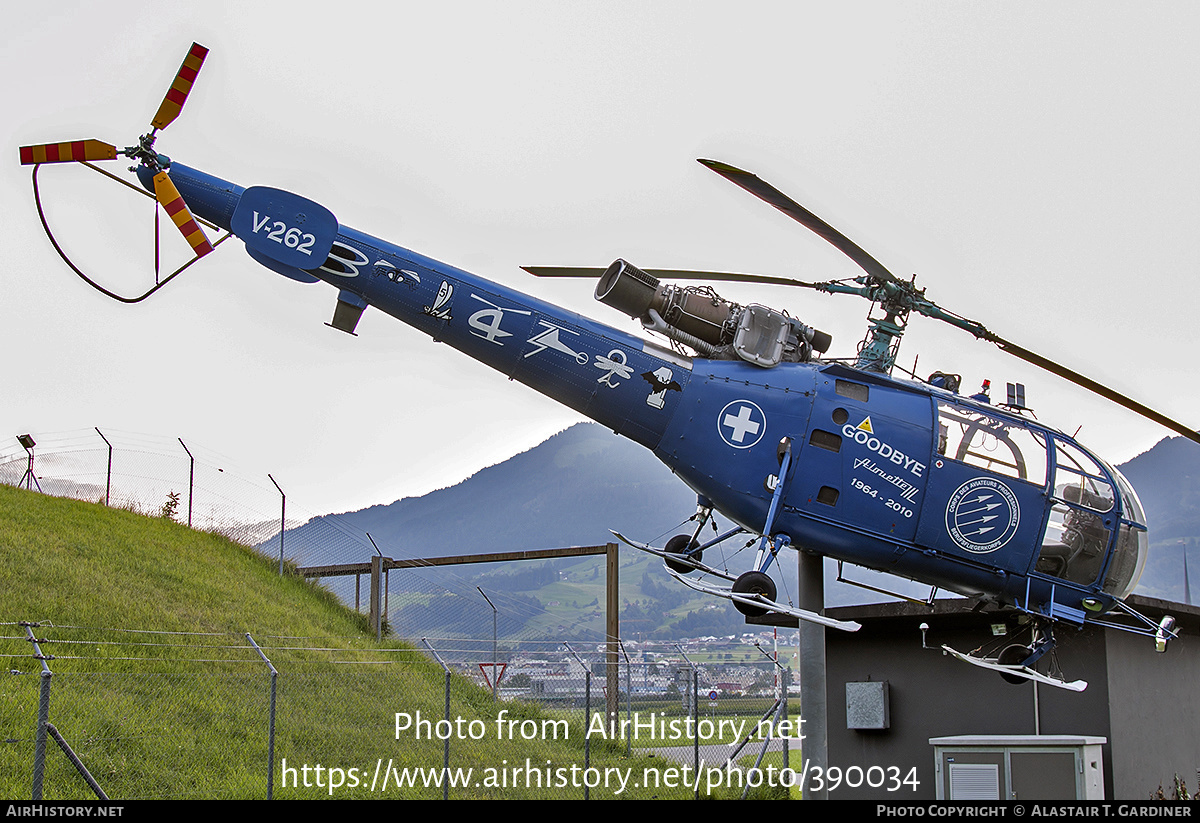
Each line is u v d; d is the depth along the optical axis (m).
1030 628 16.31
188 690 15.41
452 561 23.73
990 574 12.77
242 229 12.02
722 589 11.73
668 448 12.45
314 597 23.08
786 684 18.11
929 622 17.48
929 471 12.35
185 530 23.70
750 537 13.07
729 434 12.25
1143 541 13.43
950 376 13.51
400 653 21.41
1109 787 15.28
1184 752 17.52
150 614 17.94
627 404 12.38
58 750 12.12
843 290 13.02
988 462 12.60
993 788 14.54
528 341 12.23
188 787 12.47
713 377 12.39
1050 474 12.84
